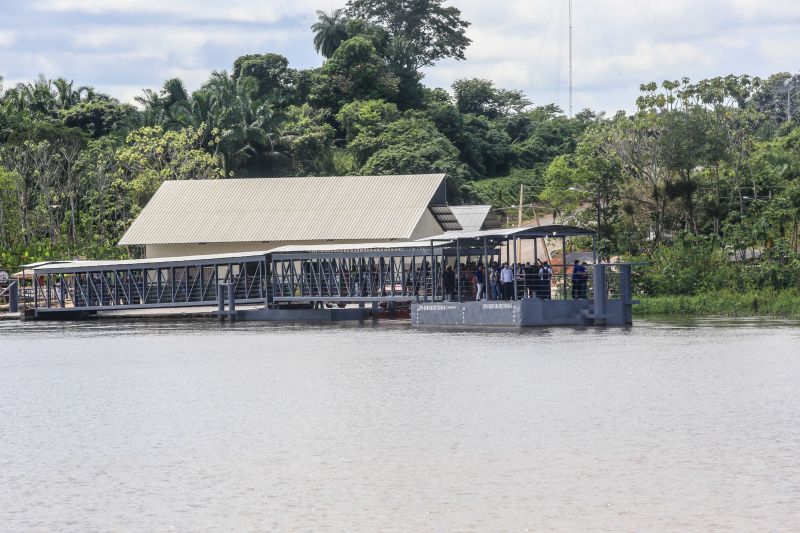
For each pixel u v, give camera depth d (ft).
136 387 216.13
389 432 157.28
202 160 596.29
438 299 358.84
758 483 123.65
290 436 156.76
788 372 211.61
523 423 161.38
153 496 125.80
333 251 380.99
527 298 323.16
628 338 284.82
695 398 181.47
